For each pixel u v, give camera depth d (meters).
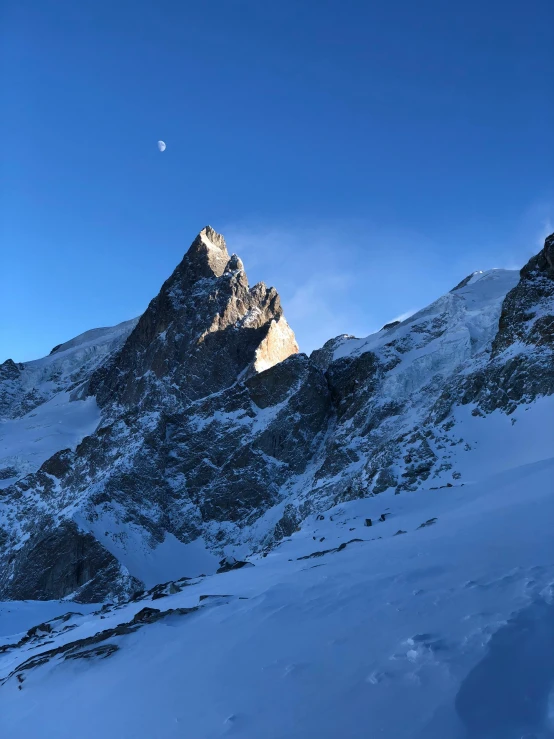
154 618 19.11
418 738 7.86
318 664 11.30
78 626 32.78
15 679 18.06
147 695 12.50
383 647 11.23
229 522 127.06
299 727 9.01
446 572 16.16
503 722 7.89
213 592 25.92
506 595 12.31
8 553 126.75
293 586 19.16
